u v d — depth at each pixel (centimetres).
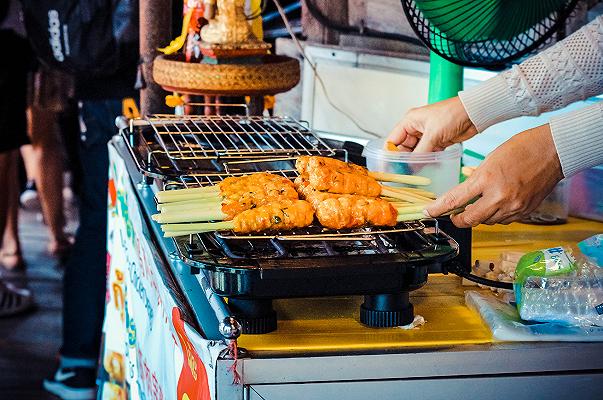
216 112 257
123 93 335
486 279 166
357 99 295
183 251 150
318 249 156
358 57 293
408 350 146
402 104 284
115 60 316
